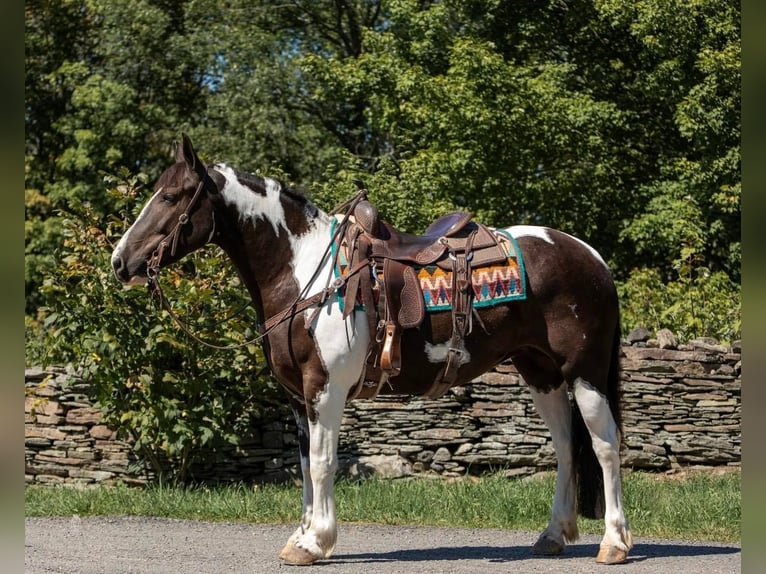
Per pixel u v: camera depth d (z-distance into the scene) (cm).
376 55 1991
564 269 652
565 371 650
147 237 637
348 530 800
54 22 2411
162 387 955
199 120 2303
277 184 660
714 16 1864
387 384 649
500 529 809
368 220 652
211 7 2211
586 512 666
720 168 1783
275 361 642
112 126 2172
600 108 1845
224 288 966
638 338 1091
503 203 1811
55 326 1008
